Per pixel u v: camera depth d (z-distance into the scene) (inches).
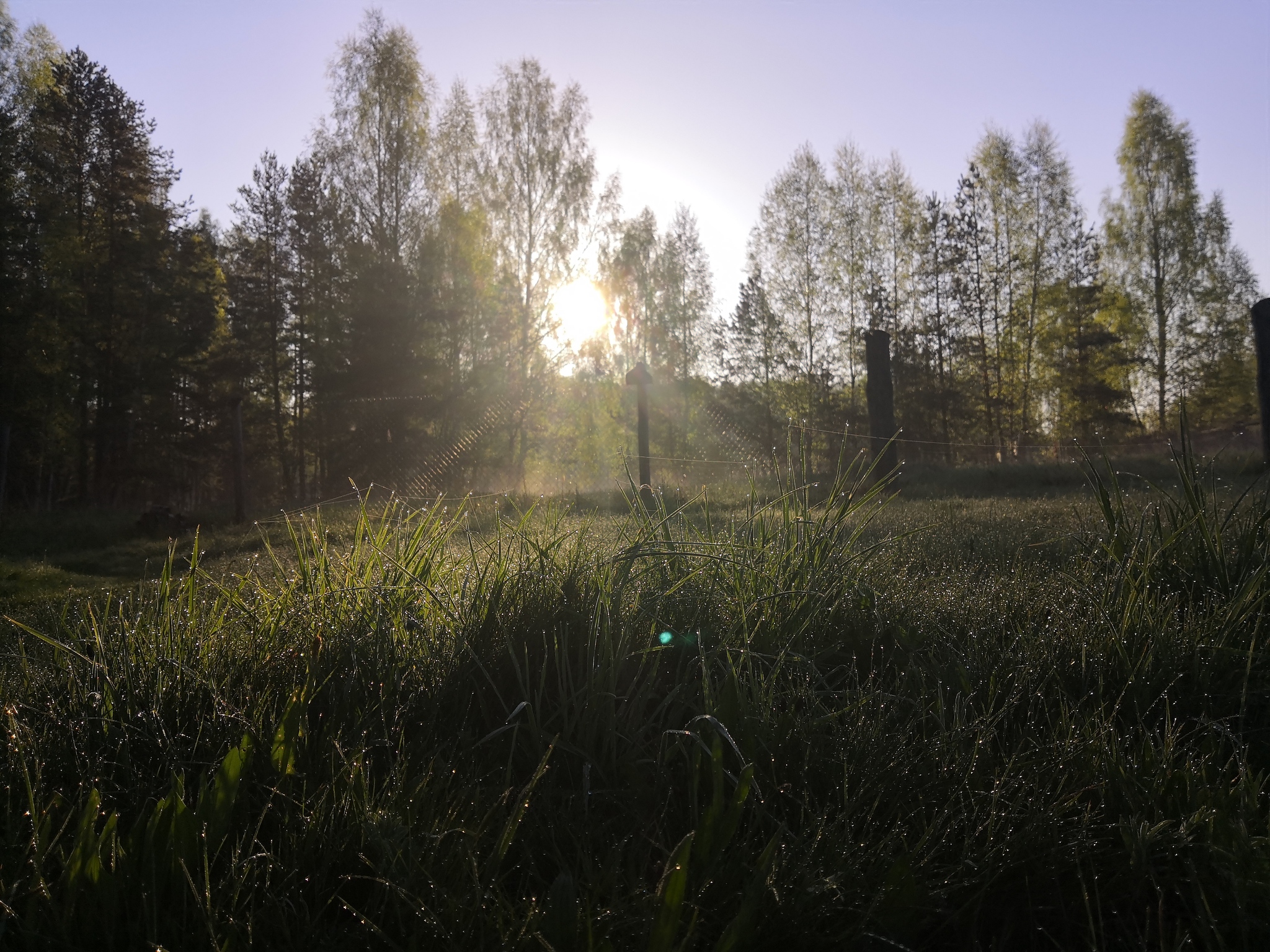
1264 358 388.8
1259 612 118.4
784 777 84.0
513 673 101.3
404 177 1075.3
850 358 1274.6
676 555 119.8
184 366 1275.8
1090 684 105.0
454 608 113.0
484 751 90.6
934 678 107.0
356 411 911.7
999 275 1310.3
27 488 1240.2
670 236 1584.6
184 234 1295.5
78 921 61.6
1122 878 70.7
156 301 1162.6
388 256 1020.5
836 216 1291.8
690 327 1573.6
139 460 1240.8
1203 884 68.1
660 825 78.5
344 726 89.3
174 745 85.9
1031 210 1304.1
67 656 110.3
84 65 1099.3
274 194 1344.7
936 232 1309.1
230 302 1424.7
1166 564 134.4
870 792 80.4
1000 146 1307.8
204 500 1628.9
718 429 1302.9
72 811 71.5
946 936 69.2
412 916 63.7
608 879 67.9
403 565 122.4
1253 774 85.7
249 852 70.0
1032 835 73.3
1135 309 1380.4
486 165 1109.7
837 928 65.2
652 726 95.0
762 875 62.6
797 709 100.6
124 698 94.5
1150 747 83.7
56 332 1000.2
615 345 1574.8
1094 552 148.4
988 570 160.7
